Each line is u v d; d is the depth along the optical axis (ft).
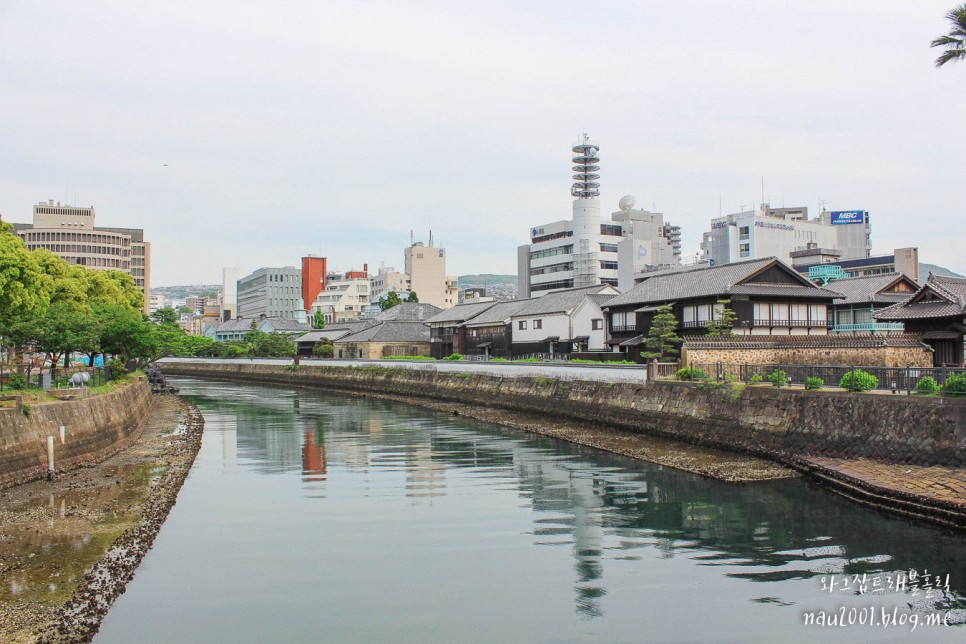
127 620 49.19
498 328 278.87
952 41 90.63
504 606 51.62
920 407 82.07
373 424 159.12
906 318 130.62
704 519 72.43
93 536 67.31
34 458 91.20
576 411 149.48
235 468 104.12
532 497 83.61
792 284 175.83
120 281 252.62
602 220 426.51
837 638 45.91
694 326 174.40
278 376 334.85
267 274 627.05
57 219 510.58
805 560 59.72
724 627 47.78
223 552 63.82
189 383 337.31
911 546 62.28
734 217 410.11
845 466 85.46
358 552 63.87
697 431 115.55
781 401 101.45
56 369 136.36
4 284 104.42
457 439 132.57
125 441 124.77
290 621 49.24
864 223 423.23
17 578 56.34
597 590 54.39
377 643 45.83
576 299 241.76
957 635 46.21
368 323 371.56
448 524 72.64
